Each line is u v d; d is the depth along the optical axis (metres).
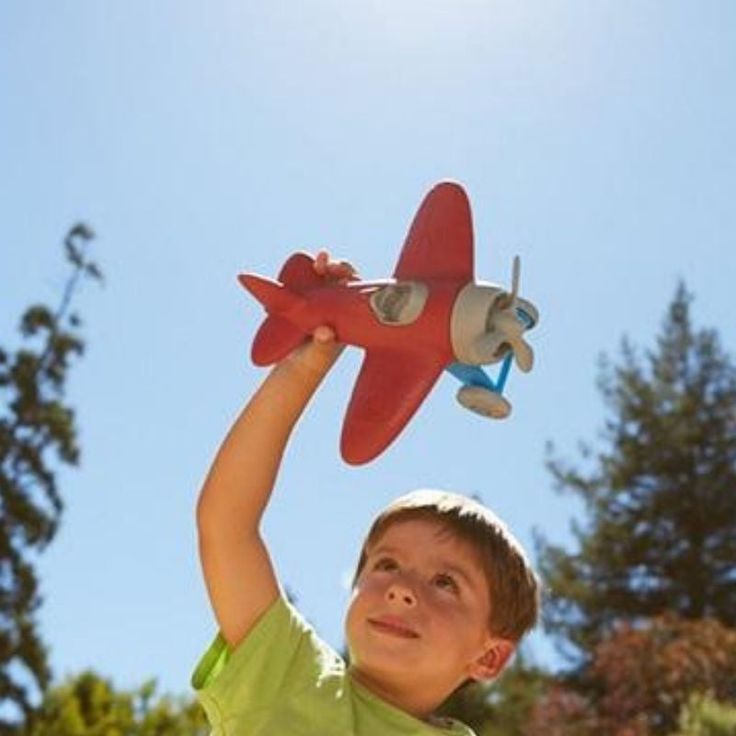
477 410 3.36
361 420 3.34
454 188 3.47
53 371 24.98
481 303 3.33
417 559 3.49
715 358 32.81
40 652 22.83
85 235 25.78
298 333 3.48
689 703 20.53
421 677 3.42
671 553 31.70
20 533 23.81
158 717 19.00
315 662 3.46
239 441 3.48
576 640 30.75
